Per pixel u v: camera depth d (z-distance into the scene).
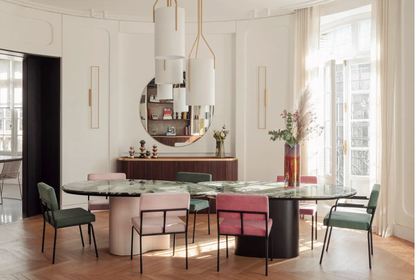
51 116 6.49
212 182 4.79
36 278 3.60
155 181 4.80
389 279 3.61
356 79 6.22
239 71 6.75
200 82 4.25
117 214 4.29
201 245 4.67
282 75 6.52
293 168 4.33
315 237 5.03
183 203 3.71
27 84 6.30
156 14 3.79
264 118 6.65
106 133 6.74
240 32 6.73
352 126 6.27
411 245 4.72
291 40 6.44
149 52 6.92
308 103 4.29
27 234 5.16
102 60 6.69
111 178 5.14
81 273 3.72
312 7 6.09
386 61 5.07
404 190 5.02
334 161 5.90
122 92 6.89
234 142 6.91
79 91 6.55
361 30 6.10
